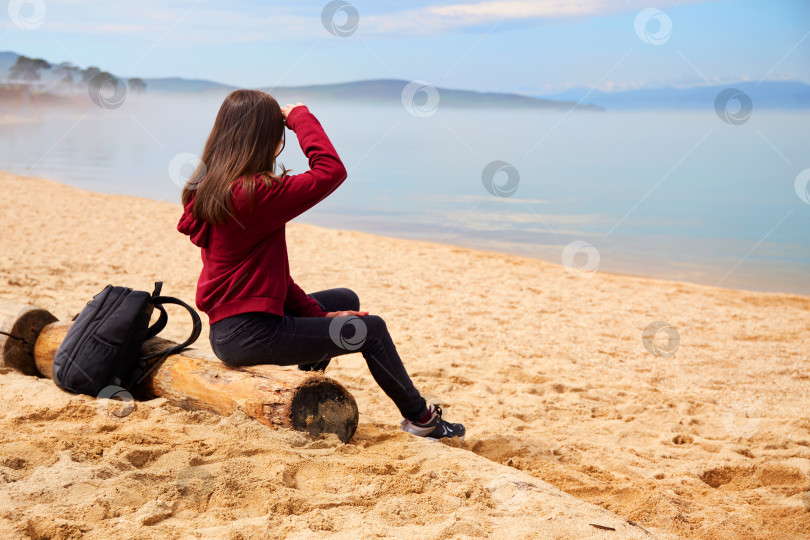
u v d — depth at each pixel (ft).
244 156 8.36
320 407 8.95
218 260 8.69
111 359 9.84
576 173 79.20
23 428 8.57
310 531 6.35
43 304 17.79
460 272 30.12
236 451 7.93
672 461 10.65
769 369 17.21
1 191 47.47
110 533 6.05
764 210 54.54
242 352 8.83
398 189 65.51
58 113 289.94
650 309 24.68
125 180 67.67
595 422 12.55
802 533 7.85
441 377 15.16
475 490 7.50
